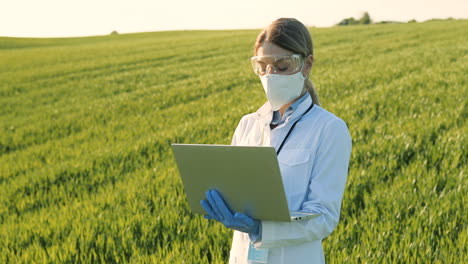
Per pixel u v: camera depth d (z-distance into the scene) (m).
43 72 30.66
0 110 19.30
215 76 22.55
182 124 12.41
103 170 8.82
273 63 2.42
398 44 31.50
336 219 2.32
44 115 17.09
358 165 7.45
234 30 78.25
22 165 10.11
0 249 5.58
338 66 22.62
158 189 7.04
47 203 7.49
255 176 2.16
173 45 44.06
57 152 11.13
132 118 14.95
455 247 4.50
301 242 2.28
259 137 2.60
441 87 13.92
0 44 61.38
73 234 5.59
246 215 2.31
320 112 2.41
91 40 68.94
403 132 8.62
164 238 5.24
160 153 9.95
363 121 10.11
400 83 15.25
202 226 5.59
